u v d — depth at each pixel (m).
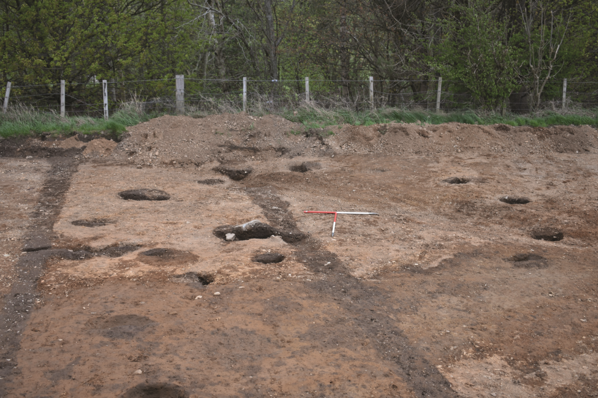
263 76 23.62
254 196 8.37
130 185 8.88
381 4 17.47
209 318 4.29
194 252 5.77
